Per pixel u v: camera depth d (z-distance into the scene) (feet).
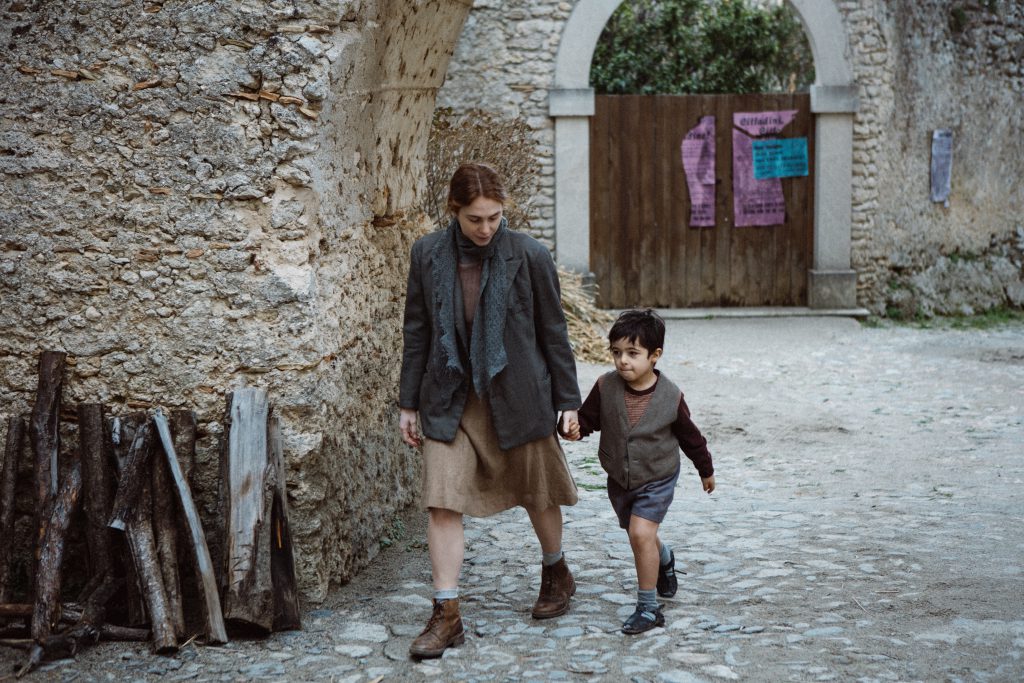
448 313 11.84
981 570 14.19
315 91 12.53
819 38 41.01
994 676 10.77
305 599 13.16
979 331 41.22
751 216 42.52
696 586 13.88
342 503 13.93
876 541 15.65
